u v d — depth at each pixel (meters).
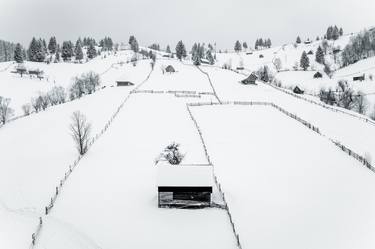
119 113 93.62
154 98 110.94
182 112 94.56
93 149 67.75
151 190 51.91
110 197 49.91
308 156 64.50
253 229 42.88
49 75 179.00
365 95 133.38
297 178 55.62
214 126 82.56
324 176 56.19
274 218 45.00
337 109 109.31
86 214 45.66
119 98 111.38
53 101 122.81
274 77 187.00
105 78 163.38
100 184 53.59
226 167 59.66
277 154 65.62
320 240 40.44
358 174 56.94
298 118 87.56
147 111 95.44
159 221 44.59
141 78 149.75
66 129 81.06
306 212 46.06
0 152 68.56
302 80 187.75
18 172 58.09
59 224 41.41
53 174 57.06
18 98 137.75
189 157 63.41
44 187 52.69
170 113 93.50
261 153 66.06
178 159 59.66
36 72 172.38
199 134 76.31
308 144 70.75
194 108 99.12
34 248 34.50
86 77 144.62
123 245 39.78
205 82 139.00
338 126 86.56
